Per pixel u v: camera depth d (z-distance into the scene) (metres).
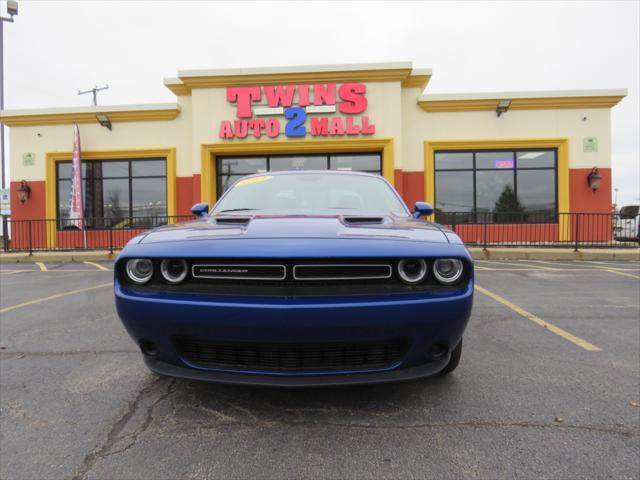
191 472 1.80
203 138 13.12
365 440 2.03
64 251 12.95
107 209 14.21
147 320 2.07
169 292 2.05
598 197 13.11
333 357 2.06
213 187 13.45
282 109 12.92
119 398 2.51
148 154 13.92
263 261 2.00
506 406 2.38
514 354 3.28
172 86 13.71
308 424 2.19
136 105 13.77
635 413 2.29
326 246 2.02
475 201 13.60
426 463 1.85
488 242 13.31
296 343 1.96
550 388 2.62
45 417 2.29
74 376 2.87
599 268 8.67
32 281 7.51
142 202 14.18
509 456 1.90
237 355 2.09
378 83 12.88
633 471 1.78
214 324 1.97
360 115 12.90
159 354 2.17
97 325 4.26
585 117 13.12
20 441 2.05
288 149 13.02
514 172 13.53
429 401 2.44
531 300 5.39
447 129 13.42
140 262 2.16
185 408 2.38
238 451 1.95
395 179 12.91
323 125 12.88
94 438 2.07
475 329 4.01
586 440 2.02
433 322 2.02
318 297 1.95
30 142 14.16
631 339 3.67
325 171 3.85
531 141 13.23
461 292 2.07
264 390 2.60
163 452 1.95
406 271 2.07
